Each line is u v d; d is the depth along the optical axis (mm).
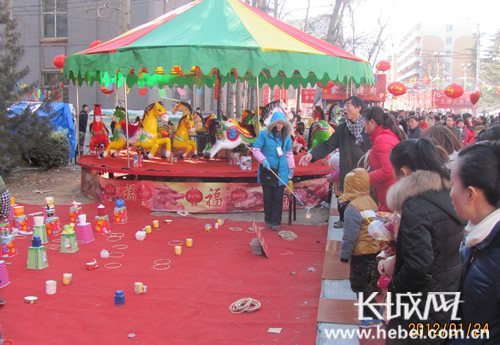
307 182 9391
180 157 10586
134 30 9906
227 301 4758
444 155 2656
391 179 4496
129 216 8258
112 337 3965
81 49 25344
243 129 9750
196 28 8641
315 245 6773
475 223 1966
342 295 4578
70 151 14195
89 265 5613
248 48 7824
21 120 11242
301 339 3945
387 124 4770
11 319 4273
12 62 11391
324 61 8398
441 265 2455
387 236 3051
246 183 8820
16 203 9422
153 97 25109
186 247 6574
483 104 85500
